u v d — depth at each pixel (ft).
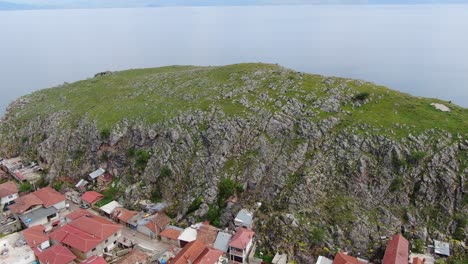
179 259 271.49
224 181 344.08
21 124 506.89
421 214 305.12
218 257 277.03
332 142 353.92
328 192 325.62
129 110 447.01
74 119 463.83
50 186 411.34
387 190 320.09
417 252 284.20
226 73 498.28
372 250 288.51
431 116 361.71
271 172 346.95
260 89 437.17
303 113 386.11
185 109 422.82
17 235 311.47
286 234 301.02
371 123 359.25
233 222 323.37
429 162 321.11
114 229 312.71
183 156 378.94
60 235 304.50
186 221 335.67
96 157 416.26
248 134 379.76
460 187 305.94
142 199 366.02
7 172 444.14
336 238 295.48
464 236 286.05
